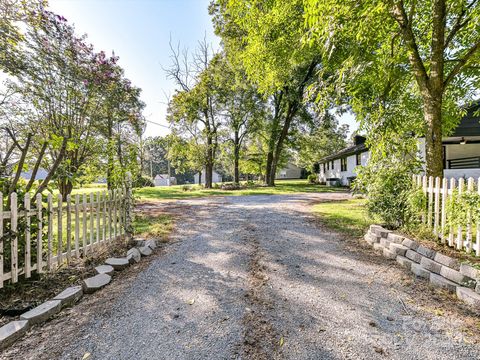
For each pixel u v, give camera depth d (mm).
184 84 21359
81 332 2188
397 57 5309
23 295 2719
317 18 3721
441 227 3625
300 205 9578
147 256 4172
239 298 2756
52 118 8484
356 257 3947
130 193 5191
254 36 7895
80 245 4430
